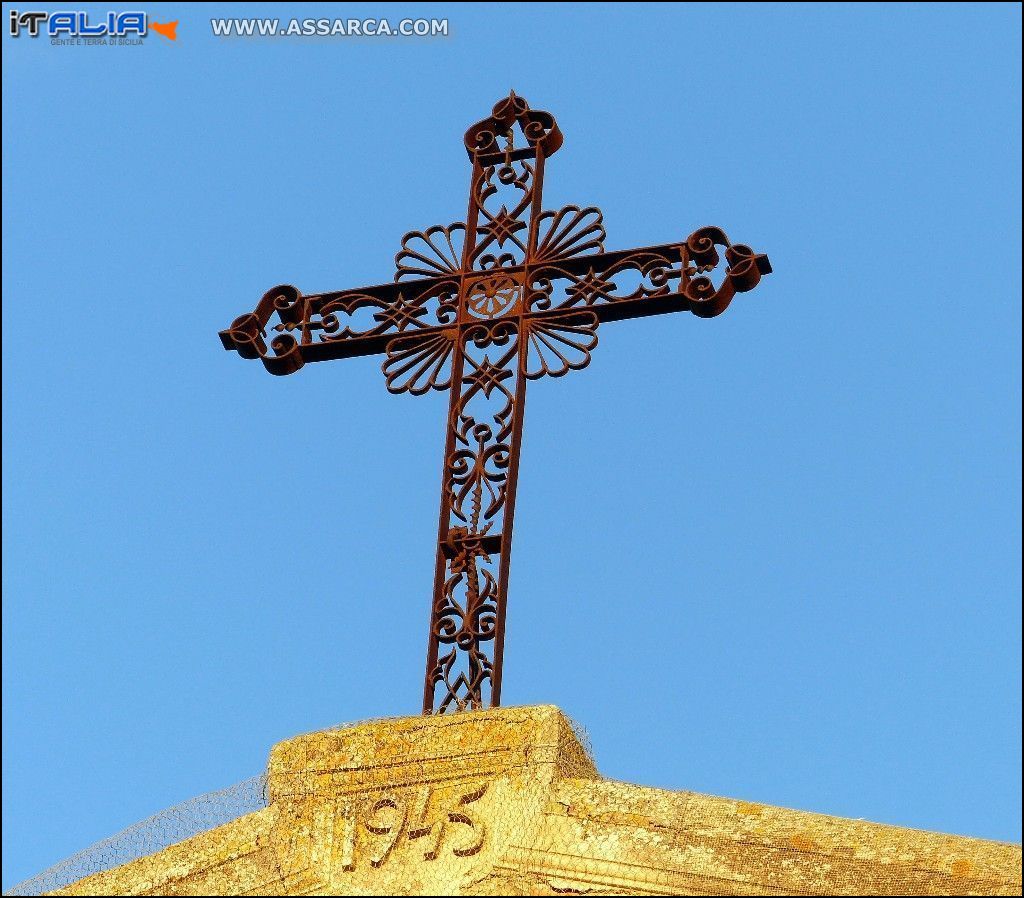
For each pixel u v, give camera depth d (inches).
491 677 543.5
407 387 596.7
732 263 600.7
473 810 487.8
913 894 455.2
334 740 506.6
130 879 498.3
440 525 568.4
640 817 479.5
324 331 617.0
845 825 470.3
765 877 465.1
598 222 609.3
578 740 506.9
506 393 586.2
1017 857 455.2
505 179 629.0
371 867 484.4
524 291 603.5
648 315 602.9
